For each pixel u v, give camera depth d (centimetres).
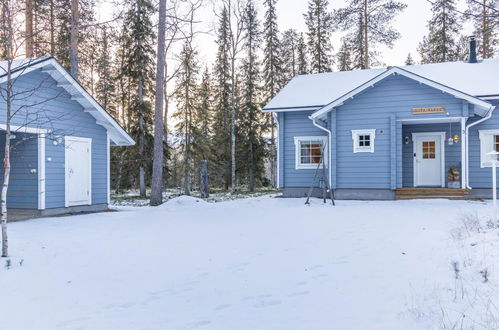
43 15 1517
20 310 407
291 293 446
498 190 1491
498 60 1769
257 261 597
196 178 3228
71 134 1292
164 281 504
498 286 392
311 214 1151
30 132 1181
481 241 584
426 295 405
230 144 3011
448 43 2767
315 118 1591
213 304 418
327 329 340
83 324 366
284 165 1783
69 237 823
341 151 1599
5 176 657
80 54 2027
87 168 1416
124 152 2477
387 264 545
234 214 1211
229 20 2519
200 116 3112
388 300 405
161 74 1658
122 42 2369
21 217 1182
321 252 641
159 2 1673
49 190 1248
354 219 1012
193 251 675
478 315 335
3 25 715
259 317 377
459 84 1594
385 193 1538
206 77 3384
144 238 805
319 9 3191
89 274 539
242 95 3030
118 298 441
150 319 377
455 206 1250
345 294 433
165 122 2662
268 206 1473
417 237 723
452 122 1591
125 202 1964
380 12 2511
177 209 1408
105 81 2752
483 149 1530
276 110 1736
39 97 1209
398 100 1524
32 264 596
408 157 1678
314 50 3225
